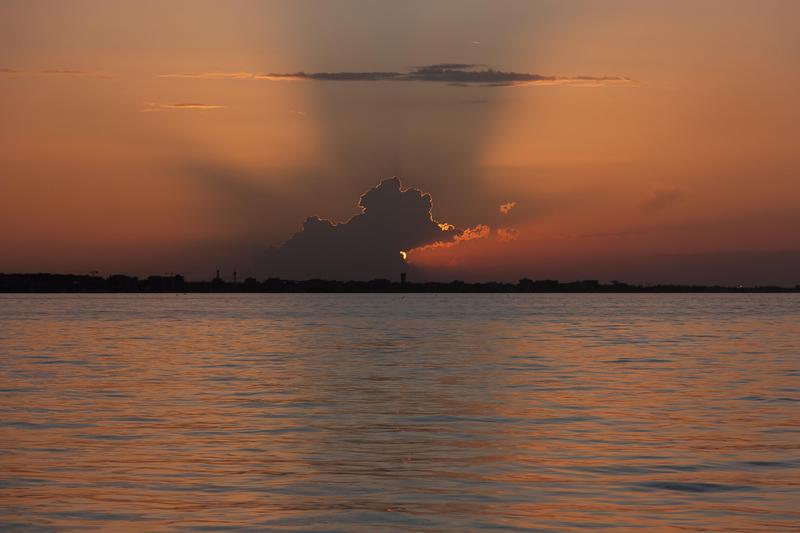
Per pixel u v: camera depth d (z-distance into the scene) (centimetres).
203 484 2931
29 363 7662
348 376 6575
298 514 2559
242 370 7031
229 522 2470
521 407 4844
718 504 2667
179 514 2550
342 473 3116
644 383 6059
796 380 6241
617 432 3991
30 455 3419
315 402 5059
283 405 4922
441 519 2508
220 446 3628
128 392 5509
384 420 4362
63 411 4647
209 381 6178
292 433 3966
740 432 3981
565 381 6197
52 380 6216
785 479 3003
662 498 2744
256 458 3378
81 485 2906
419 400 5147
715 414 4556
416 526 2439
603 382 6128
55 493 2792
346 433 3975
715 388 5744
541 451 3528
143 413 4581
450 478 3039
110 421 4297
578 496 2773
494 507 2642
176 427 4122
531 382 6128
